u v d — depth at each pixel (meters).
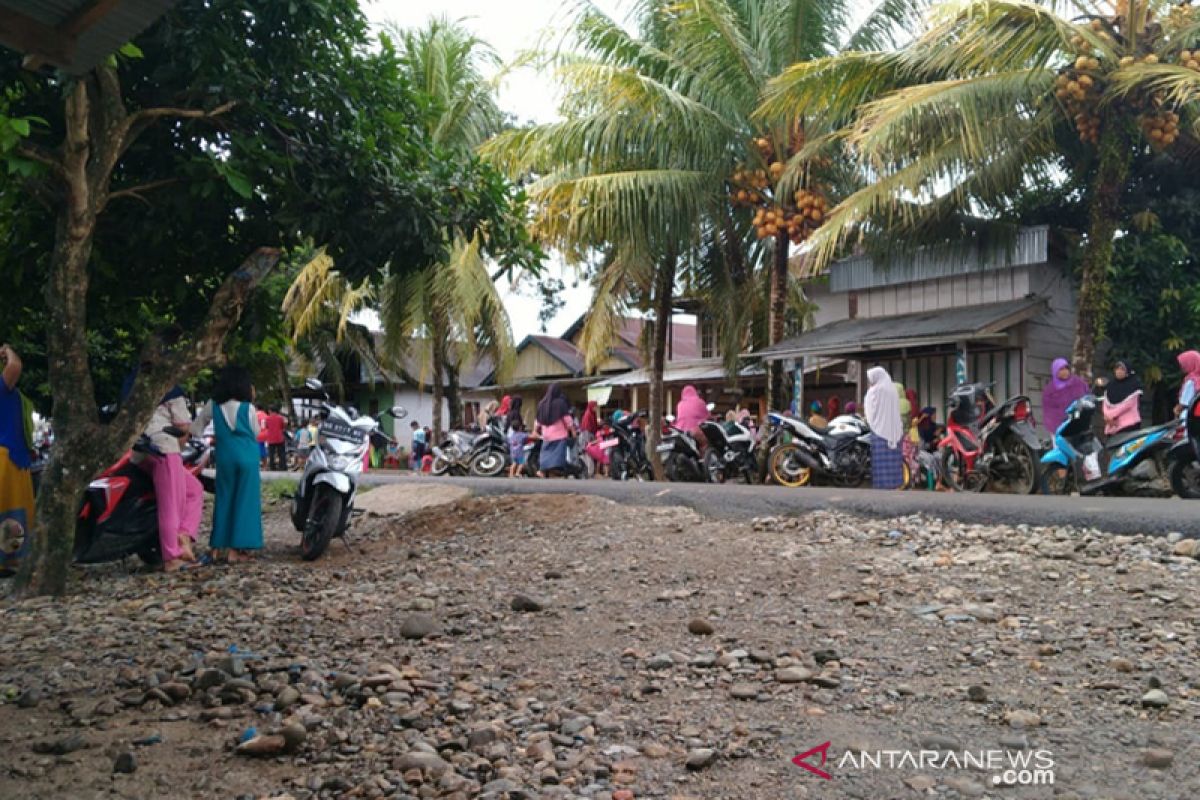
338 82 6.90
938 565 5.46
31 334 9.95
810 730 3.27
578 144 15.70
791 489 9.26
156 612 5.55
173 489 7.10
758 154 16.14
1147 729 3.18
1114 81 11.94
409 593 5.75
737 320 18.56
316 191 6.66
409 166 7.19
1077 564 5.32
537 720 3.46
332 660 4.30
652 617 4.80
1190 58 11.61
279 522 10.43
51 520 6.21
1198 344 14.51
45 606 5.83
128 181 7.07
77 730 3.44
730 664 3.97
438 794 2.82
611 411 29.89
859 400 17.64
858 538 6.32
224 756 3.16
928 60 12.72
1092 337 12.94
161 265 7.67
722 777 2.92
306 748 3.21
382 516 9.86
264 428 22.02
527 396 33.22
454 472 18.28
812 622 4.55
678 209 15.49
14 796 2.85
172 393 7.11
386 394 36.00
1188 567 5.09
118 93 6.19
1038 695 3.53
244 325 7.84
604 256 18.81
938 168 12.70
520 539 7.53
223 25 6.22
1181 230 15.15
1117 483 9.38
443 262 7.36
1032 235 14.79
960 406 10.80
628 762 3.04
